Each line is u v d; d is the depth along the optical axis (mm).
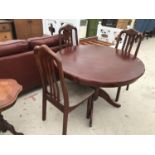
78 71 1393
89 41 4035
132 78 1342
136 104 2180
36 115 1894
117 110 2051
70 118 1885
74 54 1777
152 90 2523
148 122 1883
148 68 3244
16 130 1675
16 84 1425
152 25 5301
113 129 1760
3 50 1685
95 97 1938
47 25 3342
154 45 4828
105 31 4070
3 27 3645
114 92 2426
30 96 2199
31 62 1963
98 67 1493
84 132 1702
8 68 1775
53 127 1745
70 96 1510
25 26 3898
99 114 1965
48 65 1271
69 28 2145
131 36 1987
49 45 2033
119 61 1658
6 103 1184
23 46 1829
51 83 1405
